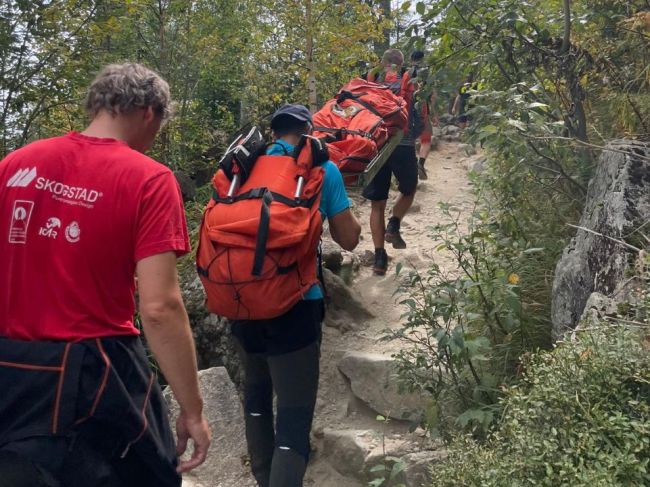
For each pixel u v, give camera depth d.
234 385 4.59
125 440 2.16
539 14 5.15
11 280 2.18
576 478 2.51
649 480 2.50
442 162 9.02
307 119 3.48
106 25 6.12
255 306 3.11
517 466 2.69
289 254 3.10
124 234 2.18
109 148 2.26
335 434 4.09
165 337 2.15
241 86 8.80
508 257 4.35
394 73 5.87
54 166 2.22
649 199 3.74
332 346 4.85
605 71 4.95
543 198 4.91
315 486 4.01
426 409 3.81
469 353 3.64
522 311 3.99
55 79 5.89
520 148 4.25
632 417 2.71
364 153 4.46
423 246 6.25
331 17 7.82
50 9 5.75
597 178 4.19
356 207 7.21
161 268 2.16
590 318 3.36
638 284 3.38
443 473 2.97
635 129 4.70
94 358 2.13
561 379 2.82
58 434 2.06
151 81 2.36
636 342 2.87
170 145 7.29
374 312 5.24
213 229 3.17
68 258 2.16
